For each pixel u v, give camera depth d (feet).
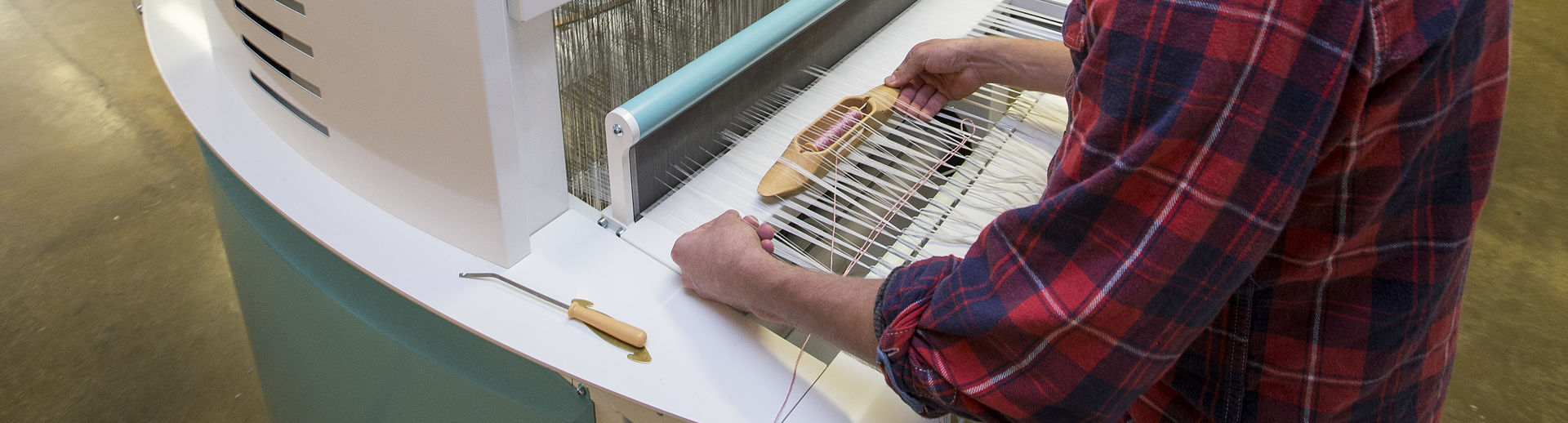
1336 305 1.95
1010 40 3.34
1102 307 1.79
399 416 3.27
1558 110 8.80
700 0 3.26
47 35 8.87
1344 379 2.00
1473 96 1.80
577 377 2.47
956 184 3.13
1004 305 1.90
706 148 3.12
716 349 2.58
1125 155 1.69
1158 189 1.70
